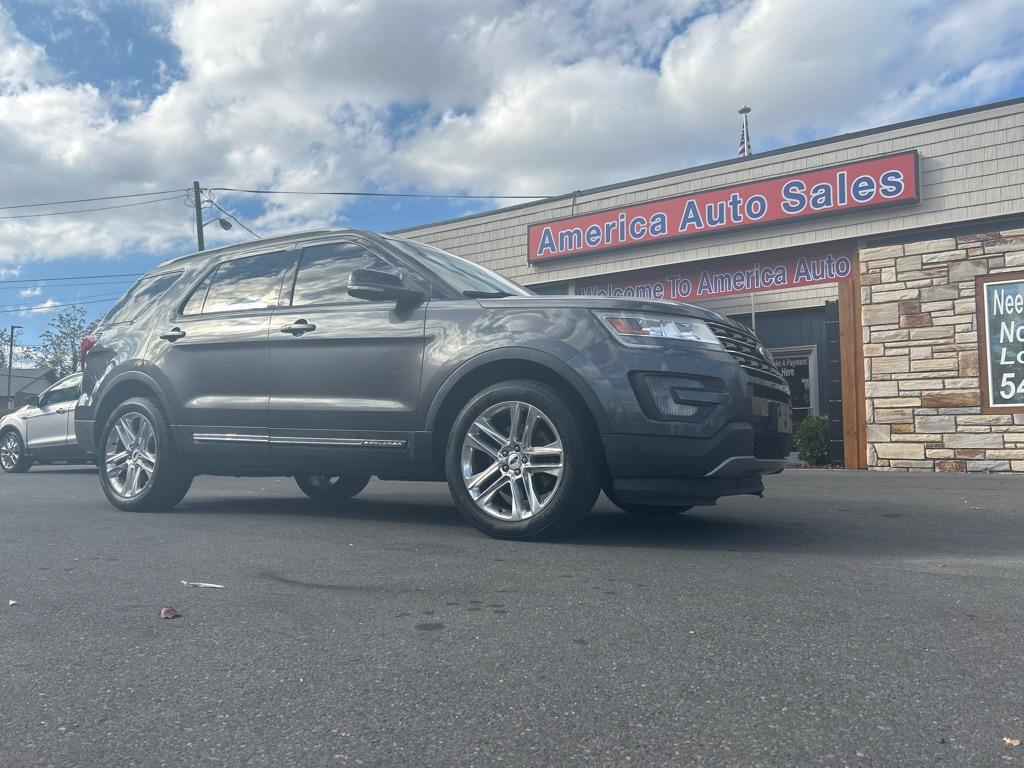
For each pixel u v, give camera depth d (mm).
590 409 4043
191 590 3207
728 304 13789
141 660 2371
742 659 2324
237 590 3197
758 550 4020
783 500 6379
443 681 2174
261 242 5629
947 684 2121
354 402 4766
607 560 3738
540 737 1828
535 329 4273
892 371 10367
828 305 11156
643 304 4254
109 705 2043
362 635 2584
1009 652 2379
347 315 4906
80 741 1841
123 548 4152
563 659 2336
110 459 5902
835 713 1938
